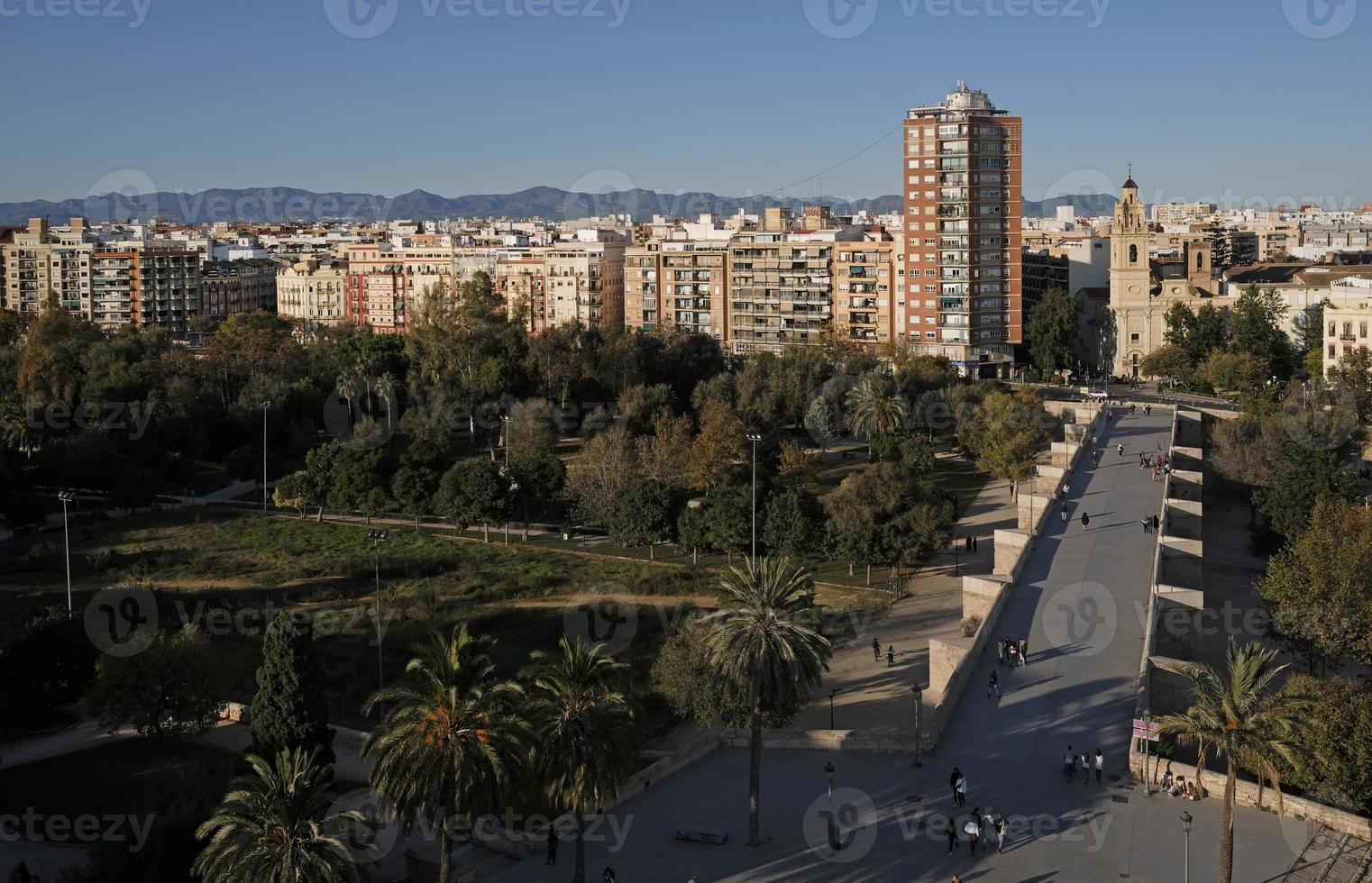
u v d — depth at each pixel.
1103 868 84.62
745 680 90.00
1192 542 154.88
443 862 78.94
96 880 85.12
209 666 118.56
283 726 100.19
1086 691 113.31
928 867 85.12
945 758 102.31
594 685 84.00
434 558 182.12
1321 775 95.00
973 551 181.75
